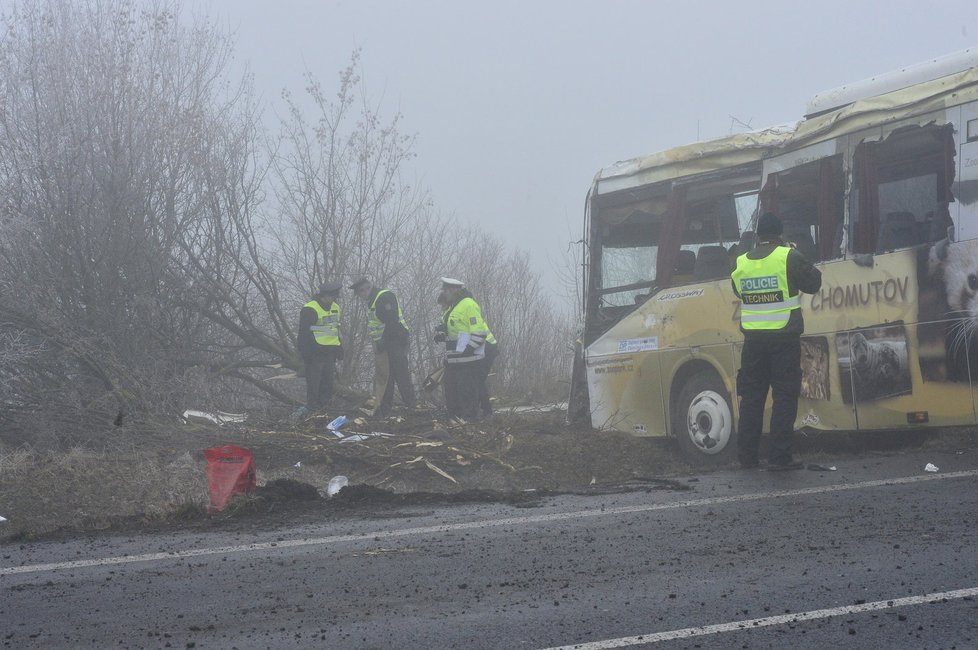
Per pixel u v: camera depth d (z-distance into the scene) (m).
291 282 22.03
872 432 12.02
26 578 6.58
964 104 10.28
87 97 17.89
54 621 5.36
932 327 10.42
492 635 4.75
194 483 11.10
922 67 10.89
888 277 10.92
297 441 13.74
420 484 12.75
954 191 10.28
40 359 15.27
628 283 14.70
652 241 14.34
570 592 5.53
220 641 4.84
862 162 11.33
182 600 5.73
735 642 4.50
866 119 11.34
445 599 5.50
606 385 15.02
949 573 5.48
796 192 12.20
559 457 13.76
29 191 17.20
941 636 4.44
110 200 17.77
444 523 8.13
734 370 12.97
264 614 5.34
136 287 18.02
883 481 9.01
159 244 18.75
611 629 4.78
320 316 17.00
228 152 20.58
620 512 8.23
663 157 14.19
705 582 5.60
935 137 10.54
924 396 10.52
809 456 12.17
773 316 10.52
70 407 14.43
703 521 7.57
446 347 17.03
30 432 13.90
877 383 11.01
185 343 19.28
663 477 10.45
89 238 17.33
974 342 10.00
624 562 6.24
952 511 7.29
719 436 13.21
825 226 11.73
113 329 17.34
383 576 6.16
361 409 17.36
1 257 16.50
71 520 9.42
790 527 7.10
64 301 17.08
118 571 6.69
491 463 13.33
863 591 5.22
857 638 4.48
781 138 12.48
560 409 18.34
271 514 9.21
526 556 6.58
